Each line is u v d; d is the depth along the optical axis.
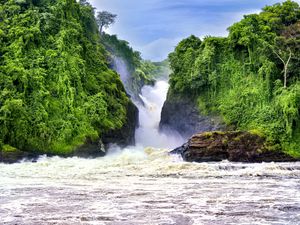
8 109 36.75
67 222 13.63
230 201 17.27
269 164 31.14
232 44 50.00
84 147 39.09
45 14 46.84
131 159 34.72
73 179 23.69
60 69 42.56
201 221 13.87
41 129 37.84
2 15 47.00
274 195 18.72
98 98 44.22
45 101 40.09
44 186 20.88
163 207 16.02
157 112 73.25
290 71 44.75
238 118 45.06
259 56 47.41
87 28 58.06
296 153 38.00
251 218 14.35
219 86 49.44
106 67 52.56
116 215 14.64
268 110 42.78
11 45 43.06
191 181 23.14
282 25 51.00
